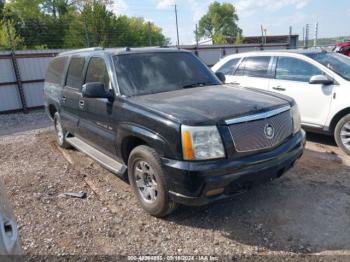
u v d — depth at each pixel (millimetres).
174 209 3494
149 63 4441
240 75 7160
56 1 44156
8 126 10383
